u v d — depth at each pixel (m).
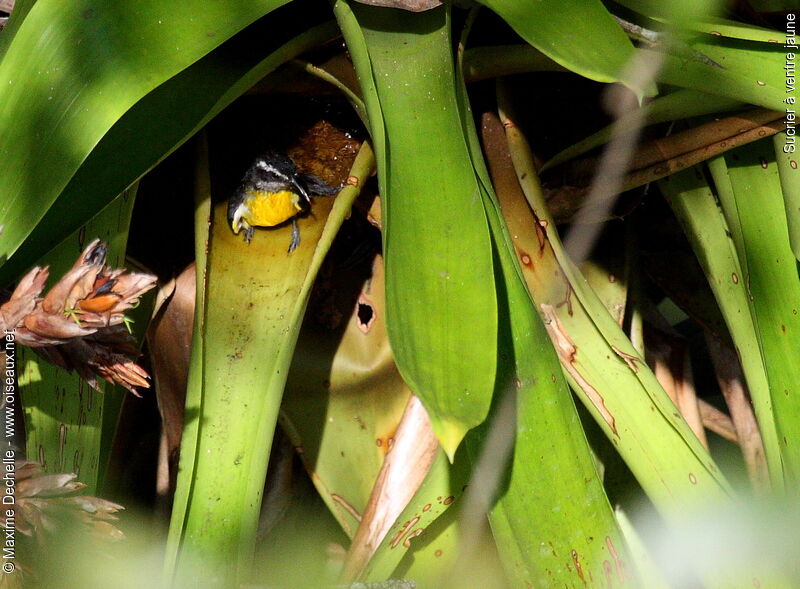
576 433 1.96
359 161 2.05
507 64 2.10
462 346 1.86
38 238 1.96
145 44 1.93
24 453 2.04
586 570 1.96
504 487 1.96
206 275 2.04
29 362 1.99
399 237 1.90
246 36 2.05
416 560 2.09
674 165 2.12
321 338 2.17
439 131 1.95
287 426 2.16
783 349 2.06
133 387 1.87
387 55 2.00
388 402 2.17
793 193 2.08
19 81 1.91
